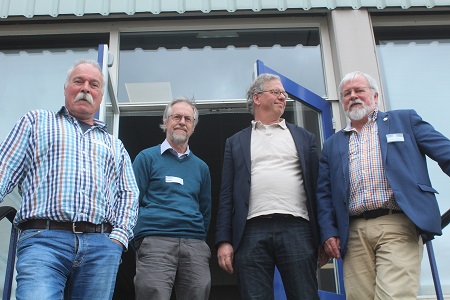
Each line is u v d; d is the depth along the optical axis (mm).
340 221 2424
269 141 2605
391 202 2328
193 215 2727
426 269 3582
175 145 2906
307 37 4344
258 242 2391
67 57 4195
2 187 1937
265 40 4348
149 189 2789
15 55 4176
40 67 4148
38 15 4070
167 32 4285
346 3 4195
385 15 4332
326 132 3914
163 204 2709
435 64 4277
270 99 2695
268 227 2408
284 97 2730
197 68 4266
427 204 2270
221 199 2615
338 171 2504
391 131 2467
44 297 1810
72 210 1980
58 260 1929
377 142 2463
